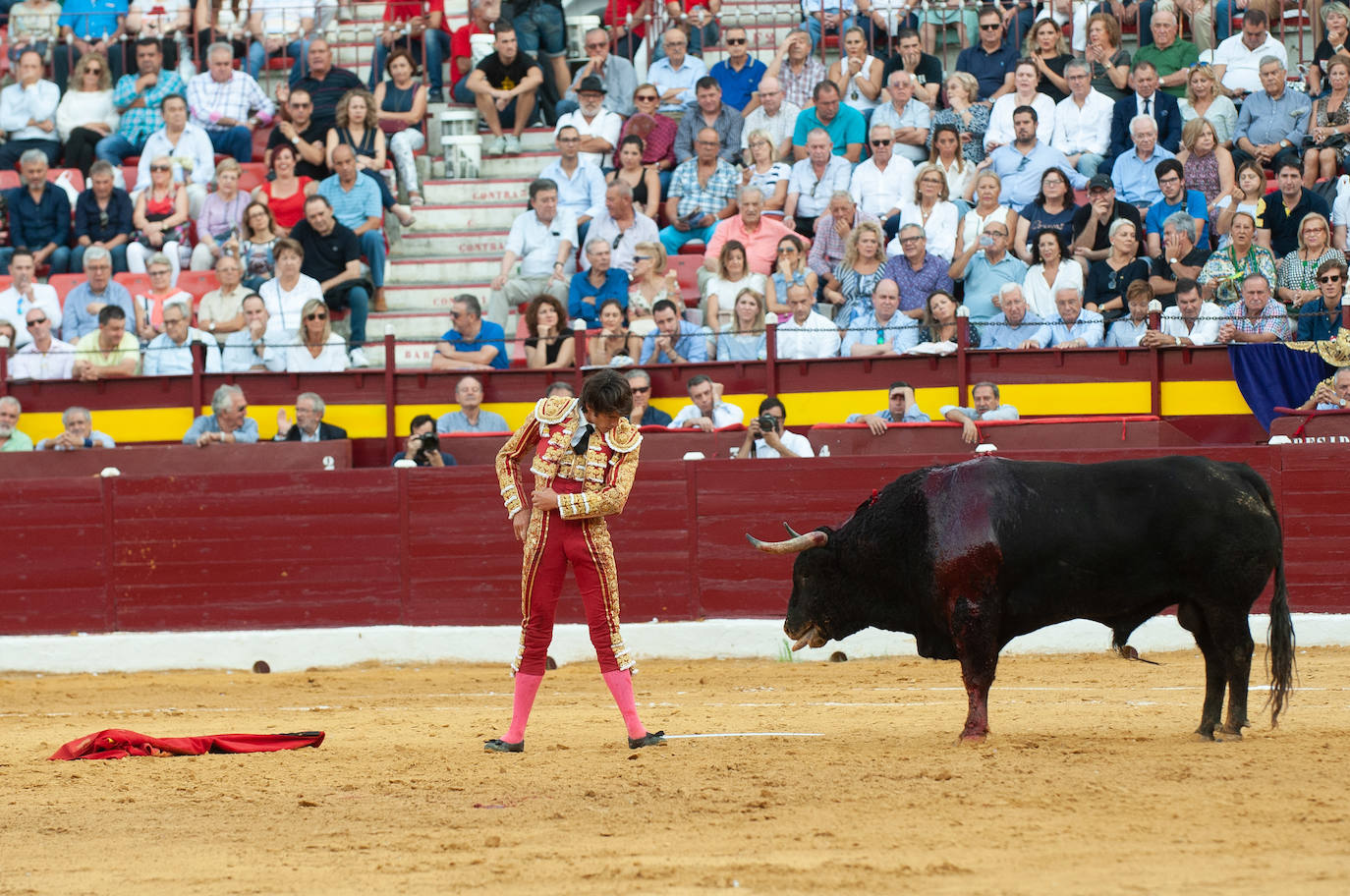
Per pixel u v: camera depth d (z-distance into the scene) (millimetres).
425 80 45219
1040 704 22281
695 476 32875
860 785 14695
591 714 22781
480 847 12672
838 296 35844
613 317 35375
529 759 17484
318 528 33938
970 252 35812
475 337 36188
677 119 42438
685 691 26891
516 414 35125
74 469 35156
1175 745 16641
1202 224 35875
